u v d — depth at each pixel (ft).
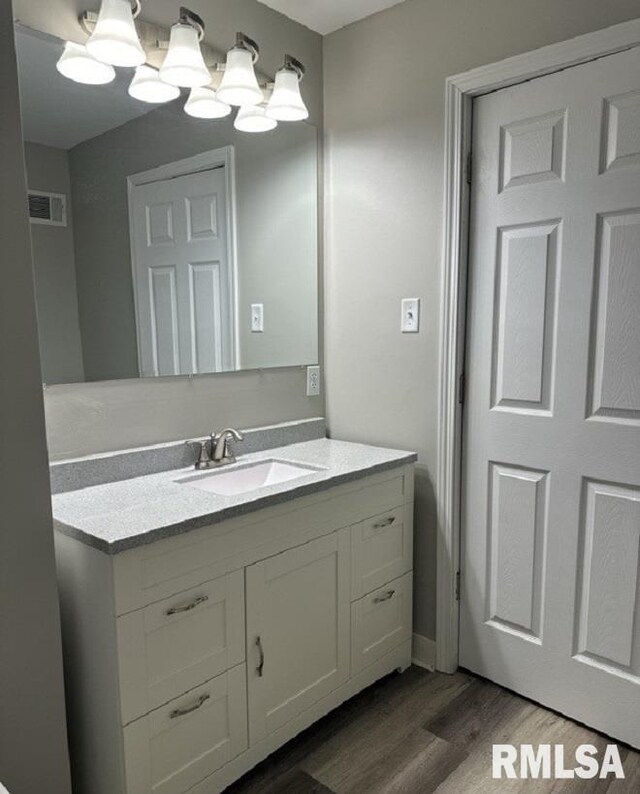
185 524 4.43
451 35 6.18
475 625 6.81
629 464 5.47
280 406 7.34
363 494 6.12
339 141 7.36
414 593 7.18
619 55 5.18
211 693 4.81
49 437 5.26
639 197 5.20
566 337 5.77
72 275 5.37
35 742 4.19
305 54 7.17
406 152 6.69
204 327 6.45
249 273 6.84
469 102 6.19
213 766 4.89
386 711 6.29
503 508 6.41
